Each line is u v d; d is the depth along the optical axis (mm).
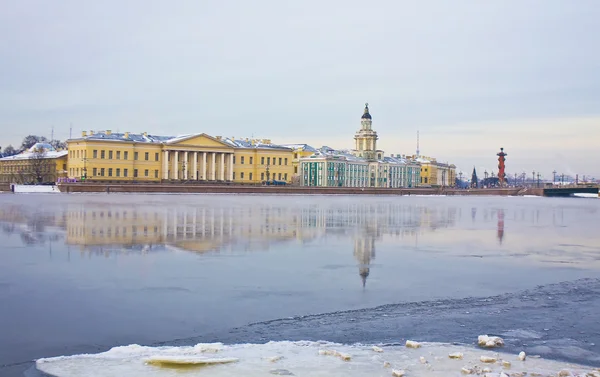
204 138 176500
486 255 34500
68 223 47969
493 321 19250
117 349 15859
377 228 50188
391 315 19750
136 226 46469
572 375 14359
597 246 40125
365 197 145000
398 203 107438
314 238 41125
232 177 183250
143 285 23703
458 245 39312
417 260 31734
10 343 16438
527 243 41531
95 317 19047
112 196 110438
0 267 27188
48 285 23453
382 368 14680
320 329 18031
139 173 165500
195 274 26188
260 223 52250
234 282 24594
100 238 38219
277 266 28703
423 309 20641
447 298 22484
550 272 28719
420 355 15742
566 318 19719
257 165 187875
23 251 32156
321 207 83500
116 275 25641
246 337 17203
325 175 194750
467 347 16531
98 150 158375
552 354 16094
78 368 14414
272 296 22172
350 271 27719
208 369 14383
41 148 199000
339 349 16094
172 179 167750
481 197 177375
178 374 14016
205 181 165375
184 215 59906
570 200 165375
